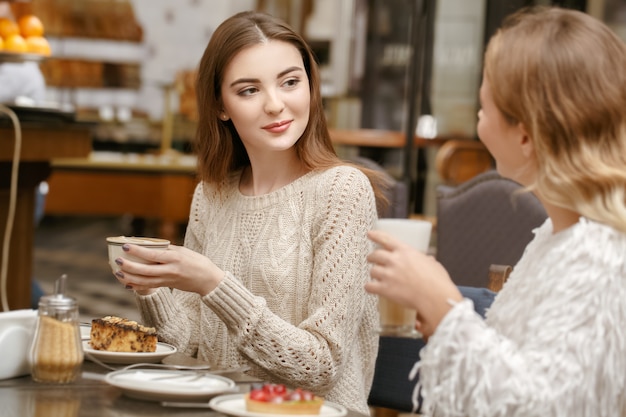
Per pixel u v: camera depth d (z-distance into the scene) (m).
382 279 1.43
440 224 3.39
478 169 5.68
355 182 2.13
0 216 4.16
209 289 1.88
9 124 3.98
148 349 1.85
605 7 6.68
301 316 2.13
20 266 4.30
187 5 12.26
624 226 1.35
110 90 11.31
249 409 1.45
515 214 3.18
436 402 1.38
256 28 2.14
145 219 10.41
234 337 1.95
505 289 1.54
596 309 1.32
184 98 9.19
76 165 8.85
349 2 10.48
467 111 6.24
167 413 1.47
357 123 8.87
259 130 2.13
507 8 6.19
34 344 1.64
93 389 1.61
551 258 1.38
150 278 1.83
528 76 1.39
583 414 1.33
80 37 11.14
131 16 11.35
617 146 1.37
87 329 2.07
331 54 10.64
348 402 2.11
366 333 2.22
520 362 1.33
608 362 1.33
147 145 10.84
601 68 1.37
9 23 4.37
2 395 1.55
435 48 6.24
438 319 1.40
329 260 2.08
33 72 4.63
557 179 1.37
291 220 2.18
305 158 2.21
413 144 5.89
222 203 2.34
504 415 1.32
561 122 1.36
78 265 8.80
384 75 8.80
